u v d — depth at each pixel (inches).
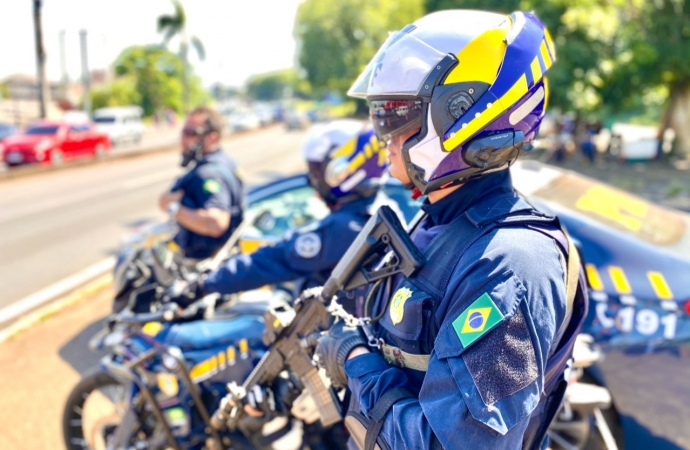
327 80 1958.7
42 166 578.2
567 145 612.7
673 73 535.8
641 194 380.2
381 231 48.1
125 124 1042.7
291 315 60.0
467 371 37.3
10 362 136.8
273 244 74.4
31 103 1365.7
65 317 165.2
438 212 47.9
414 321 43.0
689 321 90.5
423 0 743.7
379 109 47.6
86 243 270.8
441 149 44.5
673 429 90.2
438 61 44.1
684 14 486.6
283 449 95.0
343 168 76.5
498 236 40.6
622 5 509.0
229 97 5157.5
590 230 100.3
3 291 199.0
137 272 84.7
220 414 70.1
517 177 122.0
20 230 305.3
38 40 798.5
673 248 102.4
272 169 623.8
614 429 94.1
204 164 114.4
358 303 59.5
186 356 79.7
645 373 92.0
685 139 588.4
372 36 1849.2
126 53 2150.6
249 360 77.5
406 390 43.8
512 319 37.3
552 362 44.2
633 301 93.4
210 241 113.7
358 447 46.4
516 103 44.3
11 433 108.0
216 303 87.9
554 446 93.1
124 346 82.0
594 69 497.7
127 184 499.5
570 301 42.8
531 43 45.7
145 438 88.0
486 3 645.9
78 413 98.0
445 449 37.5
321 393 57.6
